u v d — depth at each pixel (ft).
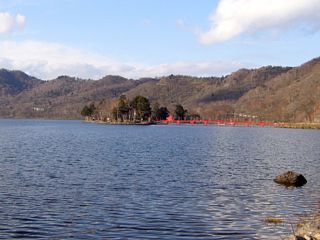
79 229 86.99
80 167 182.70
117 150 277.85
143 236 82.99
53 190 126.62
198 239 81.51
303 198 120.67
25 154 240.73
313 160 230.07
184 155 247.29
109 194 121.80
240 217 97.86
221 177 158.40
